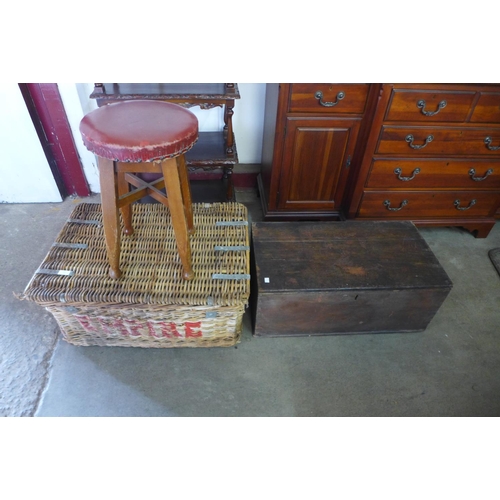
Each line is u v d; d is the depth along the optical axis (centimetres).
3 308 154
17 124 179
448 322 157
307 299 130
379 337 150
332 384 134
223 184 209
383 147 162
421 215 189
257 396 130
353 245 144
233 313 125
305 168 174
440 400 131
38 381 131
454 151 164
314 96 151
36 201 210
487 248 195
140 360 139
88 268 126
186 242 114
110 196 102
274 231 148
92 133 91
